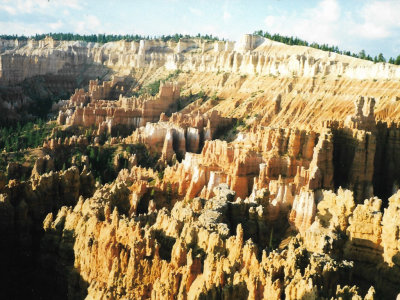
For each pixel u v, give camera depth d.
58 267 67.19
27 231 72.81
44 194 79.44
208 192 101.19
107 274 57.03
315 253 52.38
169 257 56.69
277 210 81.94
